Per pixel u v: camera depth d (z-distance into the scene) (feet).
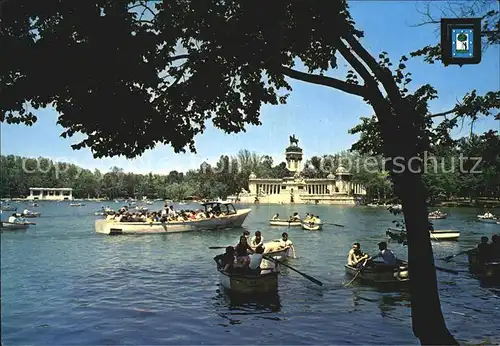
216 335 43.62
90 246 116.67
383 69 30.17
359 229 175.11
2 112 27.27
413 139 29.91
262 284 58.59
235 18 28.12
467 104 34.50
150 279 70.95
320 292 60.49
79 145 31.99
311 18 28.30
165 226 151.53
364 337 42.68
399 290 61.16
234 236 144.46
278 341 41.88
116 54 26.53
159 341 42.11
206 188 601.21
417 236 28.73
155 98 31.45
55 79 26.99
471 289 62.18
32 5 26.23
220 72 30.07
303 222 174.91
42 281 69.15
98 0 26.40
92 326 46.32
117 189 609.83
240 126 34.76
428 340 27.76
